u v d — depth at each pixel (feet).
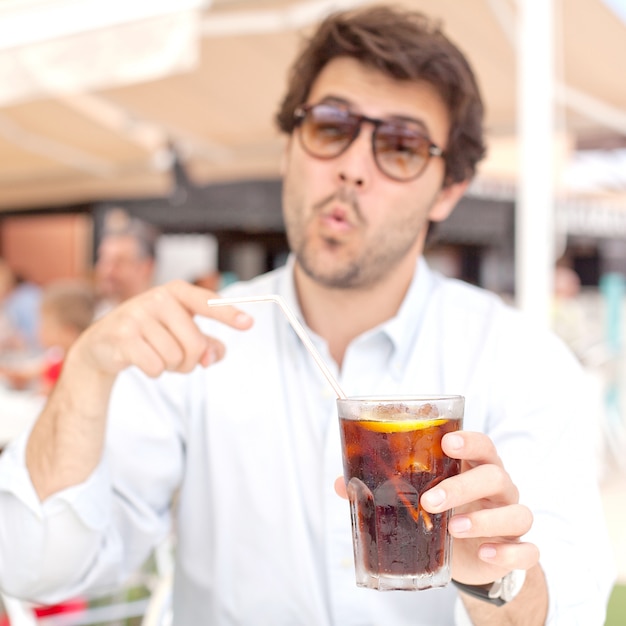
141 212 24.94
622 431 21.43
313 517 5.11
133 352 3.92
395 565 3.11
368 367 5.32
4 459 4.60
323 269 5.08
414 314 5.44
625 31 13.09
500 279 23.73
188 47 9.75
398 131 5.09
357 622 4.89
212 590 5.26
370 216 5.05
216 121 19.57
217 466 5.29
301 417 5.25
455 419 3.22
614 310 23.94
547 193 10.30
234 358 5.43
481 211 21.20
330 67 5.26
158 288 4.03
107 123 20.03
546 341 5.46
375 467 3.10
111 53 10.17
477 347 5.41
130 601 8.89
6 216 29.81
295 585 5.05
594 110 16.35
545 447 4.92
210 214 23.68
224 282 29.66
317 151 5.09
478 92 5.65
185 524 5.45
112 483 5.21
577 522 4.61
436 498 3.01
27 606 5.82
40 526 4.46
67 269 31.94
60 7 10.06
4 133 20.75
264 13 13.53
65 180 24.44
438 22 5.80
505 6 12.56
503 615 3.95
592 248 28.68
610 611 9.59
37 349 22.75
